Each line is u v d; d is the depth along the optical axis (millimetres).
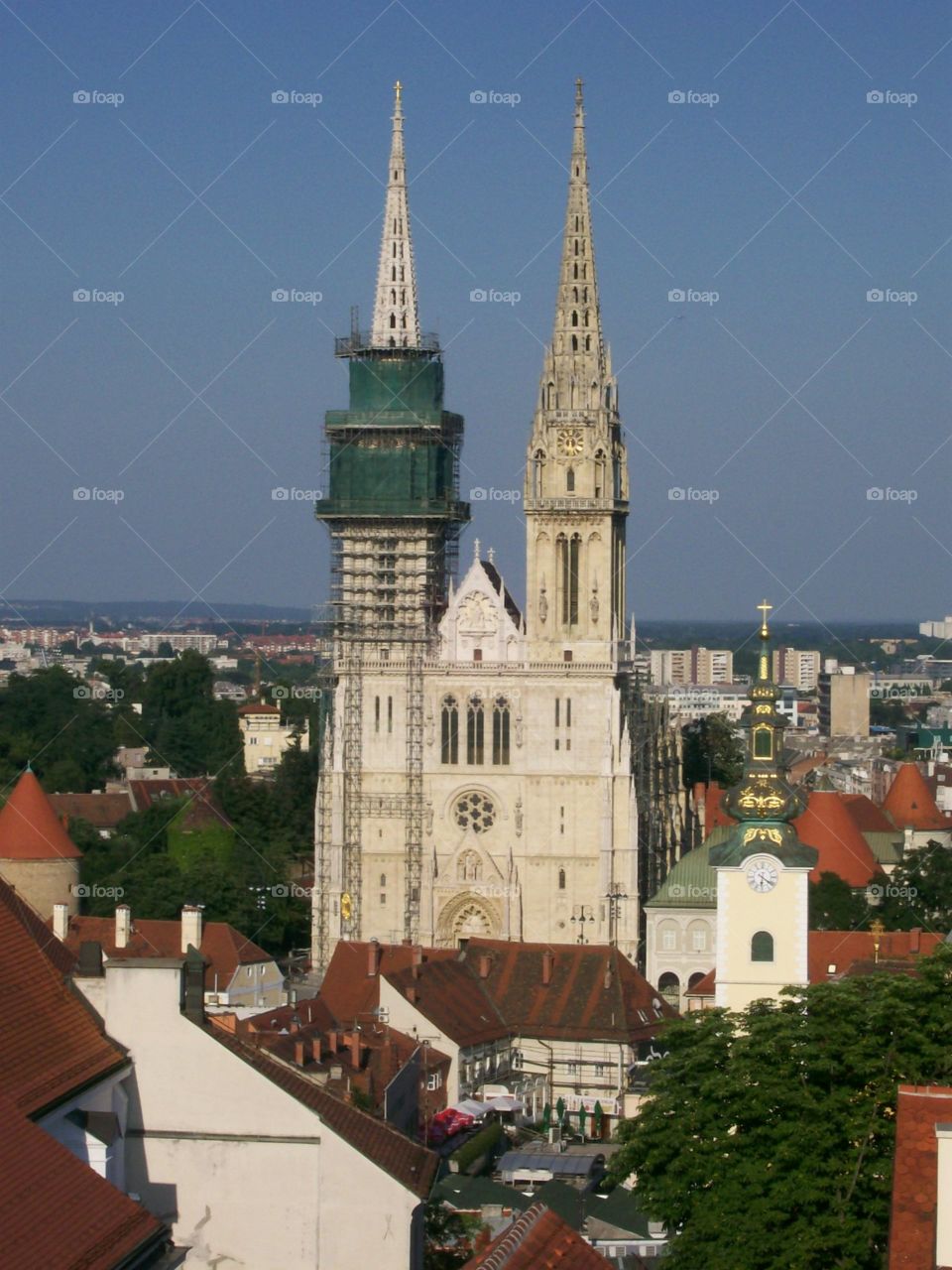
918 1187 77062
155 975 91938
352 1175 91250
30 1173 75188
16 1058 84688
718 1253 113312
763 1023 123438
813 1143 115438
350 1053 159625
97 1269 72250
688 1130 120125
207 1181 91500
